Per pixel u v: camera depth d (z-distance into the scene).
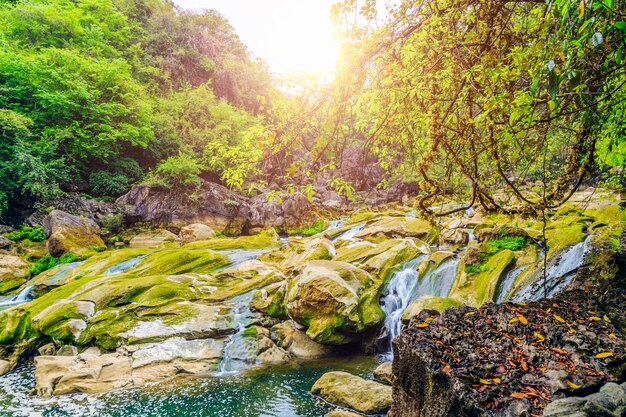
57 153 22.09
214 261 13.43
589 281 5.82
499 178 4.24
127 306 9.70
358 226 18.20
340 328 8.49
